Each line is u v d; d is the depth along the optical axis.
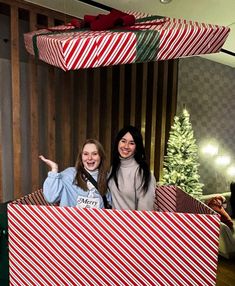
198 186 3.38
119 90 3.10
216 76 4.37
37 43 1.27
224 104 4.56
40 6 2.38
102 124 3.07
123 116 3.19
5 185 2.48
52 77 2.52
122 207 1.18
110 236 0.73
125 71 3.23
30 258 0.76
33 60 2.39
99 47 0.91
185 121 3.38
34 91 2.43
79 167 1.18
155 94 3.48
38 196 1.04
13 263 0.77
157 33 0.92
